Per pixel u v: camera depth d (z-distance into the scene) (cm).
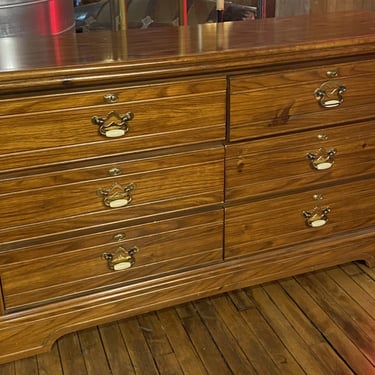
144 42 150
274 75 143
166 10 235
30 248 137
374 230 179
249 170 152
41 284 142
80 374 143
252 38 151
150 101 133
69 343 154
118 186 139
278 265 168
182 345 152
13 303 141
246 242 162
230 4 244
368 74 154
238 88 140
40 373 144
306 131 154
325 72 148
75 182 134
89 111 128
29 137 125
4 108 121
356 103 156
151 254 151
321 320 160
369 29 160
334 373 142
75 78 123
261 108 145
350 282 177
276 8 247
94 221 140
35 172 130
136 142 136
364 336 154
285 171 157
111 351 151
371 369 142
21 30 180
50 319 146
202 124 140
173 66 130
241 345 152
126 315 154
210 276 160
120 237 145
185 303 169
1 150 124
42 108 124
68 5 199
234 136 145
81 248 142
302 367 144
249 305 168
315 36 151
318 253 172
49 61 128
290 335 155
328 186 165
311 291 173
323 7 243
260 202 158
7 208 130
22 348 146
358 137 162
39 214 134
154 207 145
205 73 135
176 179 144
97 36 161
